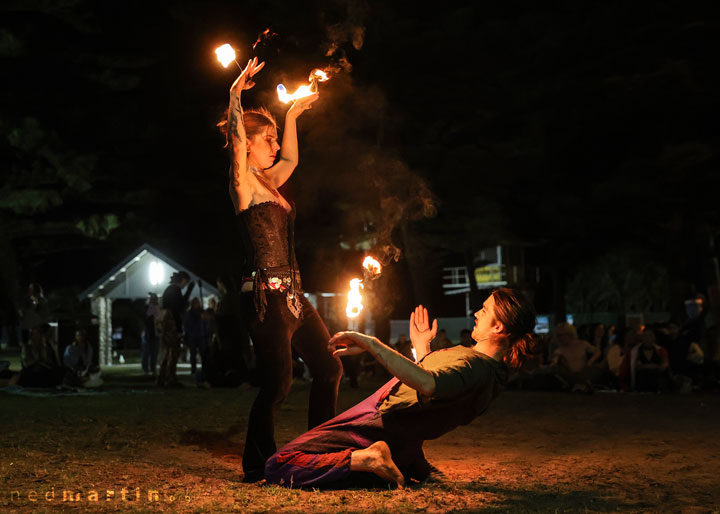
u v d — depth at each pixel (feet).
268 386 15.79
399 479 14.29
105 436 21.90
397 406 14.08
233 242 78.95
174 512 12.50
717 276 72.13
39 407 30.81
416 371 12.99
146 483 14.97
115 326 118.73
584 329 51.34
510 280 102.17
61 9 76.74
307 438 14.61
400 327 91.86
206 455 19.02
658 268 87.76
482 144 71.10
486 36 67.92
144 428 23.89
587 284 94.53
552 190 73.77
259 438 15.51
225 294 44.09
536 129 69.51
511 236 76.13
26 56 80.48
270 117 17.12
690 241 72.38
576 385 41.27
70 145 80.07
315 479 14.37
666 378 41.14
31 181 79.61
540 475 16.35
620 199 70.59
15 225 86.53
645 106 68.28
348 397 36.47
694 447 20.90
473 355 13.79
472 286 91.71
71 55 80.74
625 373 41.93
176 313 47.21
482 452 20.01
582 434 23.70
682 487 15.07
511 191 74.33
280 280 15.99
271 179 16.90
